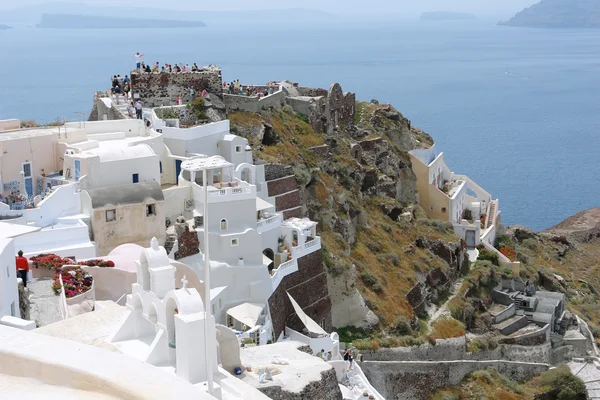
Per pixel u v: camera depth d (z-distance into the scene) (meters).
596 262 146.75
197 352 38.75
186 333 38.31
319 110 110.25
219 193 71.00
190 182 74.25
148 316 42.22
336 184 98.50
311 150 100.50
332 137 108.25
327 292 80.19
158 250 42.50
